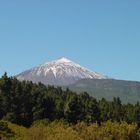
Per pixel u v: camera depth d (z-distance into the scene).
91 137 109.25
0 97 169.38
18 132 125.88
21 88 173.88
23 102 170.00
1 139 108.62
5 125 123.19
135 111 190.50
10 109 167.38
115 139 117.81
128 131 120.19
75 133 97.38
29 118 168.00
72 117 172.25
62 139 92.12
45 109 172.12
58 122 138.50
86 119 176.50
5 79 173.00
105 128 117.25
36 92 175.50
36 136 95.50
